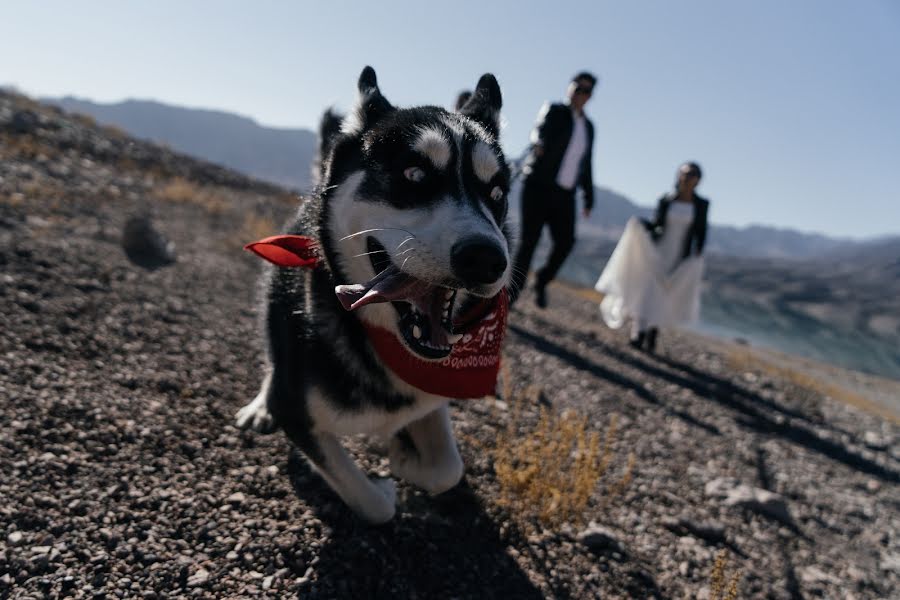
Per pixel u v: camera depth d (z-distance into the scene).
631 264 8.38
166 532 2.54
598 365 7.13
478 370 2.82
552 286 15.52
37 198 8.41
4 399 3.17
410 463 3.16
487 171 2.65
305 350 2.68
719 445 5.44
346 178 2.73
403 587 2.54
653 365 8.05
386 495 3.01
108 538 2.42
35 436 2.95
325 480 2.86
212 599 2.24
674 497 4.08
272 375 3.03
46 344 3.97
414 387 2.71
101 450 2.98
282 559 2.51
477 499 3.29
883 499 5.16
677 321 8.34
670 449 5.00
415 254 2.29
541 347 7.23
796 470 5.31
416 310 2.41
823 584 3.45
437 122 2.70
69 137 14.98
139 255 6.88
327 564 2.53
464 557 2.84
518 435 4.26
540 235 7.40
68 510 2.53
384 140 2.62
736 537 3.77
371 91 2.93
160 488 2.82
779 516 4.19
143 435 3.20
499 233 2.41
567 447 3.62
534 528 3.20
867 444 6.94
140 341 4.50
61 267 5.57
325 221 2.78
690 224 8.12
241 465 3.18
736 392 7.74
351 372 2.64
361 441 3.75
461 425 4.19
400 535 2.84
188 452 3.17
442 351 2.40
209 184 17.16
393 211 2.49
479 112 3.35
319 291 2.75
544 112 7.08
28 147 11.86
